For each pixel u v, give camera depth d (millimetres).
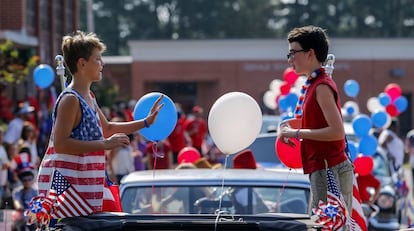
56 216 7113
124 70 62219
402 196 18062
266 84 58656
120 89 62469
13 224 12031
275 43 58531
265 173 10422
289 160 9094
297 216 6613
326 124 7312
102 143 7055
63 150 7062
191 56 59125
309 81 7457
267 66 58625
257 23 102375
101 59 7422
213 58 58938
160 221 6375
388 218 15055
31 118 21719
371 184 14891
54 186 7148
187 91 60438
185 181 10148
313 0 104375
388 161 19000
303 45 7445
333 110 7234
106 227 6348
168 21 103875
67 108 7090
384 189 15320
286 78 21625
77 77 7355
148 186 10180
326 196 7367
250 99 8562
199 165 13555
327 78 7383
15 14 31469
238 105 8461
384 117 19531
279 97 21906
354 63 58188
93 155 7238
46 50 36344
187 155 14922
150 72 59344
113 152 18750
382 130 21859
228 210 9867
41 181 7312
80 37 7328
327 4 104188
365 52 58250
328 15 104688
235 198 9930
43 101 29938
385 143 20250
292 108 18641
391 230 14891
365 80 58188
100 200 7297
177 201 10016
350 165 7445
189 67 59125
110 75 62000
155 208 10016
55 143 7090
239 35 102250
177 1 103062
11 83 25062
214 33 102375
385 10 103625
